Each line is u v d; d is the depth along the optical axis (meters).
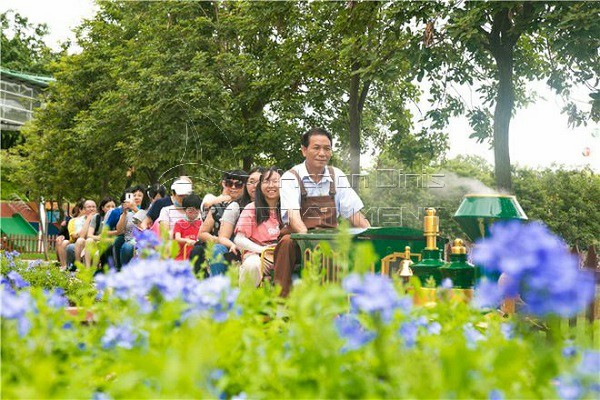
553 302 1.95
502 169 17.95
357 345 2.31
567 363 2.34
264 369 2.37
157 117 28.86
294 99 27.92
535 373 2.28
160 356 2.20
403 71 20.36
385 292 2.30
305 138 7.13
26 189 46.66
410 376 2.13
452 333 2.93
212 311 2.85
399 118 27.38
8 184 50.19
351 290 2.31
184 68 30.25
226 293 2.94
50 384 2.06
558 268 1.94
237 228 7.84
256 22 28.61
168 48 31.02
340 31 20.78
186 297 2.90
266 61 28.47
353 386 2.18
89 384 2.54
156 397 2.02
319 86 26.31
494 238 2.01
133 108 30.31
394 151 24.78
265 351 2.54
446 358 1.96
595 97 17.72
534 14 17.25
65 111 41.06
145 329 2.74
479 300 3.28
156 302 2.95
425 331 2.87
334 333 2.34
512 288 1.99
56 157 41.66
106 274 3.04
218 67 29.88
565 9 16.97
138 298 2.92
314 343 2.33
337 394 2.16
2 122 57.66
